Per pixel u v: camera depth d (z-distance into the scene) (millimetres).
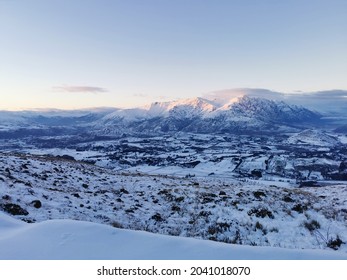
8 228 8578
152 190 24266
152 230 14117
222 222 14977
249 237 13508
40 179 20812
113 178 29141
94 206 16188
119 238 7051
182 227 14914
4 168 20500
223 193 21250
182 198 20266
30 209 13562
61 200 15844
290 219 16109
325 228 14625
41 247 6633
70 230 7379
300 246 12375
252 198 19922
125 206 17453
